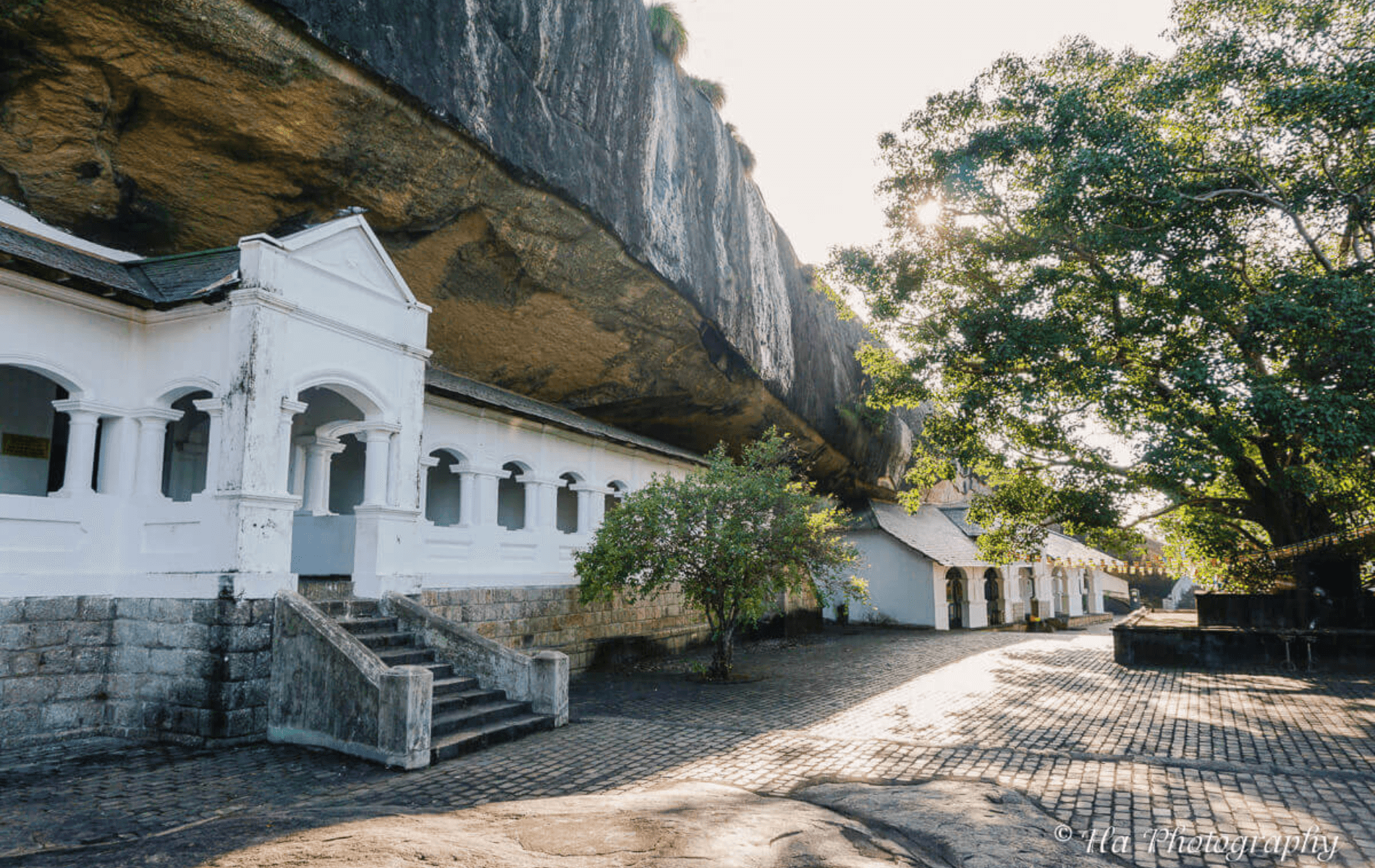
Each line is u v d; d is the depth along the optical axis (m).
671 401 20.05
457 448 13.36
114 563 9.38
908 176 17.88
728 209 19.73
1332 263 17.11
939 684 13.88
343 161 10.69
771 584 14.52
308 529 13.02
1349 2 14.33
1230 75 15.23
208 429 13.43
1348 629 15.72
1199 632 16.19
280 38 9.05
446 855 5.09
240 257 9.79
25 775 7.31
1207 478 14.15
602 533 13.84
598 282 15.27
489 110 11.65
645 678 14.46
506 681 9.92
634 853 5.21
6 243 8.14
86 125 9.04
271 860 5.02
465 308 14.15
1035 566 34.62
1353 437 12.68
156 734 8.77
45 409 10.63
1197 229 15.16
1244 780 7.23
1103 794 6.79
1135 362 16.72
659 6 17.02
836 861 5.17
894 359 21.00
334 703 8.28
